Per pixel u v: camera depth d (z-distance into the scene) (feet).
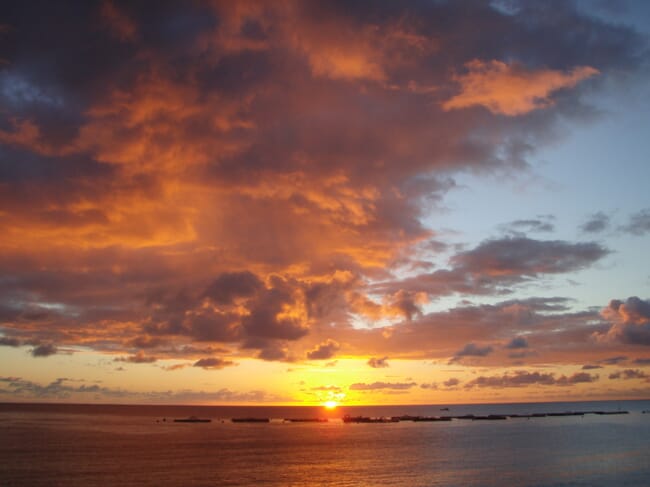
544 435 423.23
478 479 217.97
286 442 378.32
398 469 245.24
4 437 395.96
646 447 325.83
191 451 314.76
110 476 223.30
